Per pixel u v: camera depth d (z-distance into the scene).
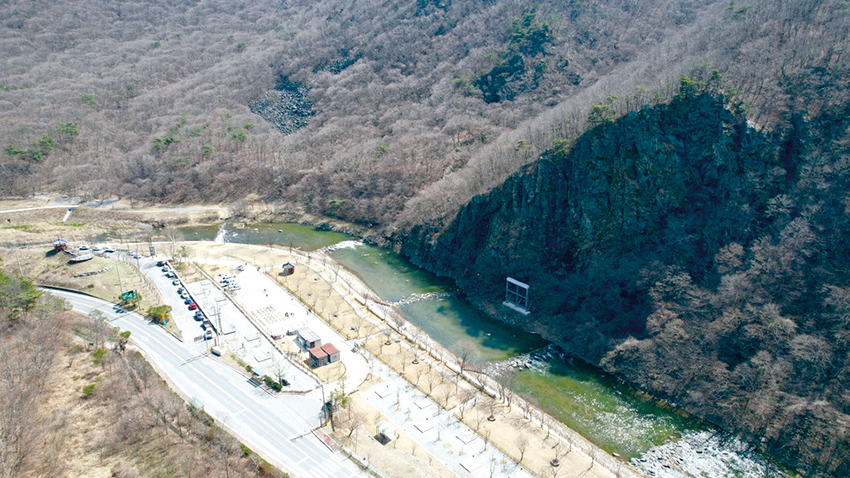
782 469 111.19
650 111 169.38
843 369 119.69
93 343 142.75
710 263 150.88
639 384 138.75
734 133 159.38
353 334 159.50
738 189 153.88
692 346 138.00
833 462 109.12
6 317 145.88
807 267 137.00
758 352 129.00
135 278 189.62
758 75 168.62
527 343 160.00
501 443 117.38
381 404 129.00
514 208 187.88
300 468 107.94
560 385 140.88
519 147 199.00
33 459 104.31
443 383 137.62
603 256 166.50
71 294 177.00
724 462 114.12
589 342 154.25
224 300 177.50
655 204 163.88
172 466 104.12
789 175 151.38
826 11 181.50
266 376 134.88
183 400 123.62
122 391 123.50
